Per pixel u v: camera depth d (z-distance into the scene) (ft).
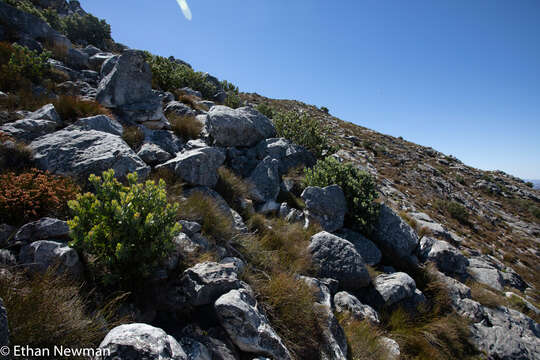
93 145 17.85
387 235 26.96
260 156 31.91
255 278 14.71
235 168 28.84
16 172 14.83
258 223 21.61
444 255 27.32
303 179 31.71
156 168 21.18
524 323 23.81
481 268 34.06
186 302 11.06
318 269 19.76
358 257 20.35
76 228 9.97
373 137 145.18
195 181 20.85
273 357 10.52
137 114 27.96
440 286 23.36
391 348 16.22
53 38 43.32
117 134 22.63
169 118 32.76
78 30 73.00
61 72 32.60
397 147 140.77
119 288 10.39
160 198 11.57
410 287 21.31
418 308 20.67
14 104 22.25
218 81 79.71
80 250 10.49
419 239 29.43
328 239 21.15
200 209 17.43
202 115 37.68
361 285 20.21
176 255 12.77
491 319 22.63
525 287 42.47
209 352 9.66
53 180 13.89
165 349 7.60
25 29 39.65
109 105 27.48
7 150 15.38
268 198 26.30
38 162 16.01
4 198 11.25
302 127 42.65
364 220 27.09
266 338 10.63
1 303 6.52
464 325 20.75
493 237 73.10
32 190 12.33
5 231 10.80
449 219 73.20
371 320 17.51
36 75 28.32
